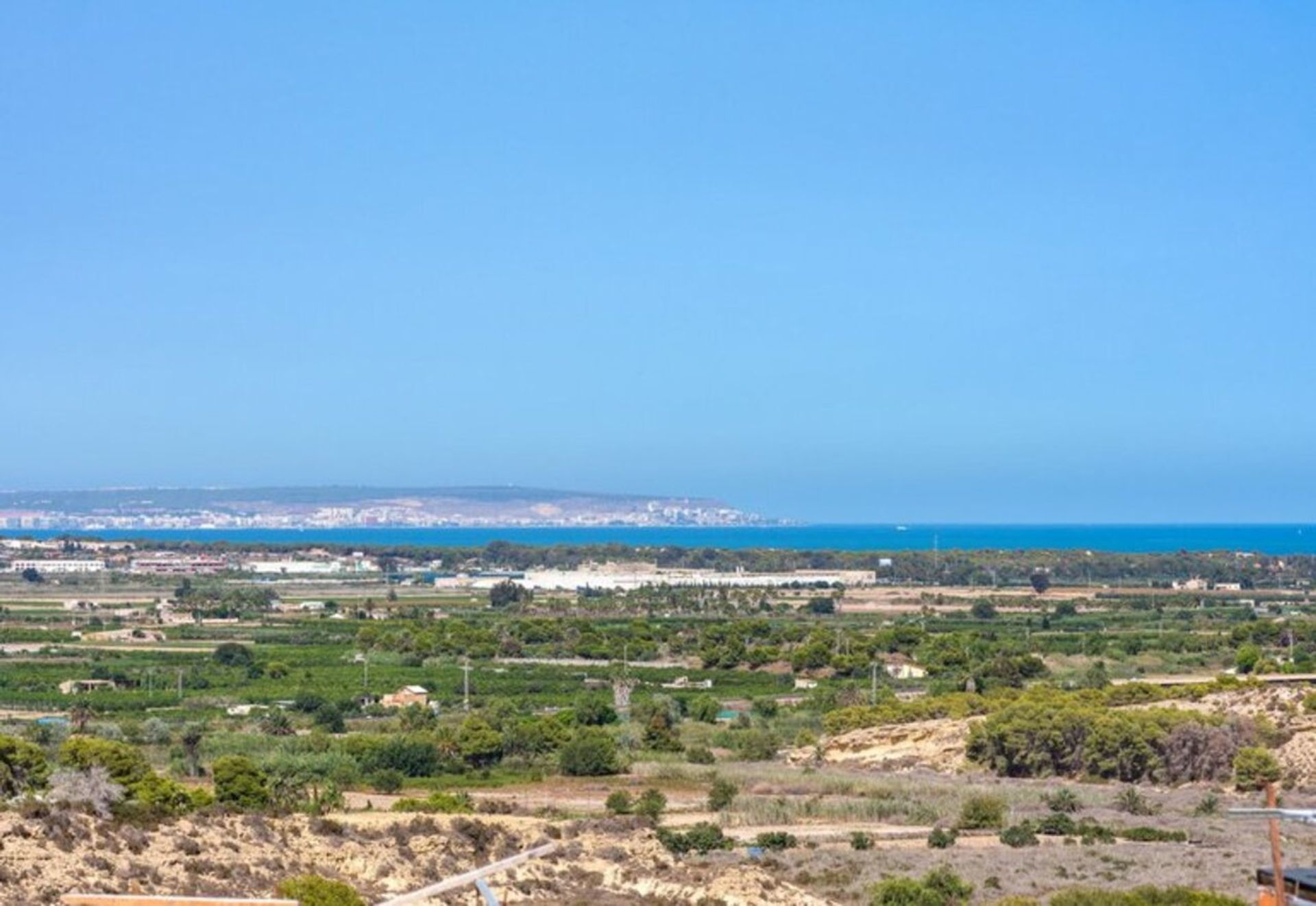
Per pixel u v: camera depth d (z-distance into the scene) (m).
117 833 88.62
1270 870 68.19
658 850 110.19
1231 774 169.75
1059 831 136.38
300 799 130.00
